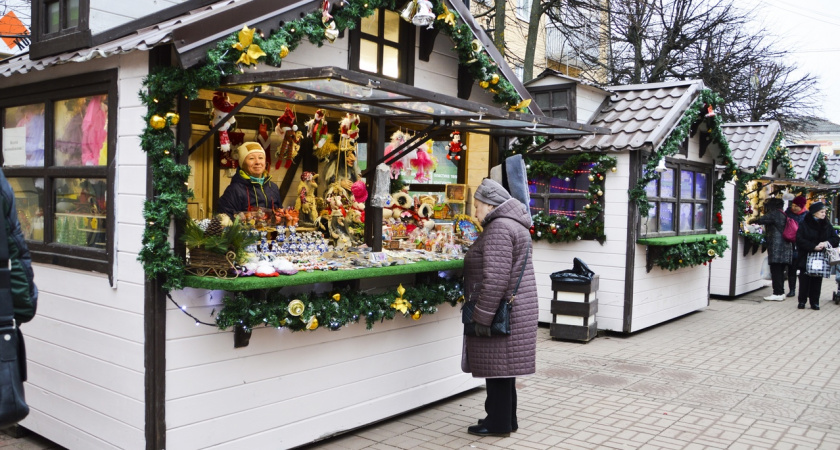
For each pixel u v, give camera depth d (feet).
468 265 15.81
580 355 24.97
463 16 16.62
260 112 16.63
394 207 18.67
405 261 15.94
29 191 15.44
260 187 14.76
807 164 49.57
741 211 39.47
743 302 38.99
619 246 28.27
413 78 16.85
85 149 13.65
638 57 57.77
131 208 12.39
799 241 36.14
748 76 63.00
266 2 12.26
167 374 12.21
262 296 13.24
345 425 15.60
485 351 15.35
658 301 30.66
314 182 16.87
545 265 30.40
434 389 18.20
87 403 13.55
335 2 13.46
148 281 12.05
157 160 11.80
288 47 12.80
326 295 14.61
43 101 14.62
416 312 16.42
